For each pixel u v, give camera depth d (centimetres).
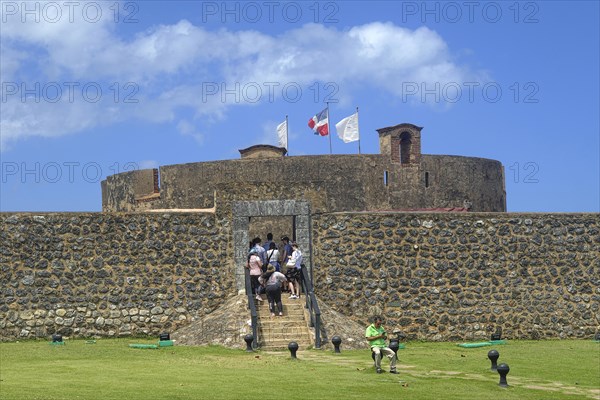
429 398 1638
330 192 3659
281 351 2275
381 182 3716
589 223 2772
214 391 1620
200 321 2514
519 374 1975
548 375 1967
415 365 2070
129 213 2564
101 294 2520
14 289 2470
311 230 2627
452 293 2664
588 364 2131
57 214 2523
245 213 2606
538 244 2733
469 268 2683
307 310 2470
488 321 2672
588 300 2738
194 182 3738
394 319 2620
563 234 2752
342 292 2612
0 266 2470
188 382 1712
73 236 2523
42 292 2486
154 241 2566
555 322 2709
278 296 2442
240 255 2591
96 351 2206
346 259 2628
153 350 2244
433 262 2664
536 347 2466
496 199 4031
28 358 2080
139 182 3988
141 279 2547
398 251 2650
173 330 2541
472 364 2098
